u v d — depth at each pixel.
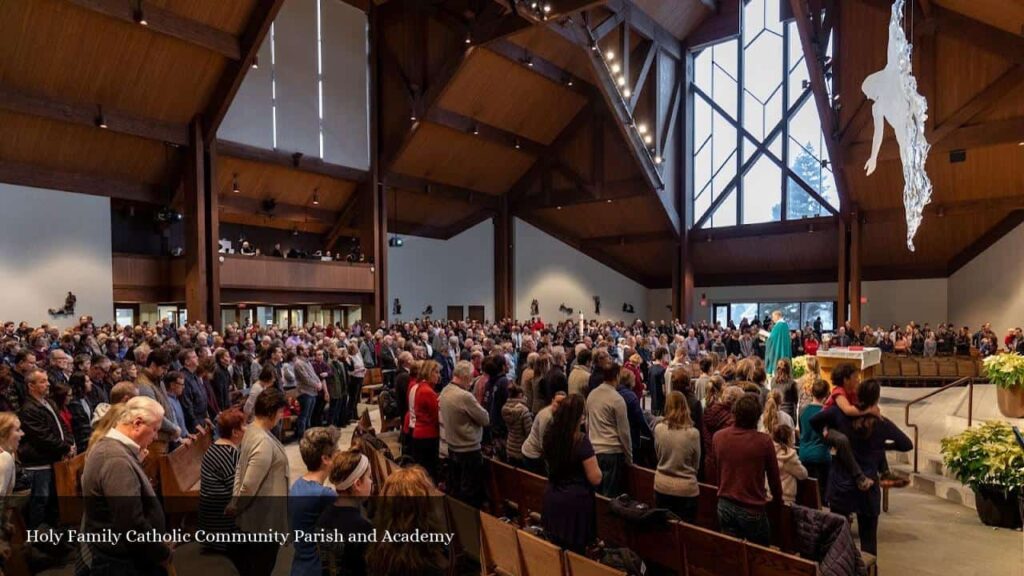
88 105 11.67
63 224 12.34
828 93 14.11
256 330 11.84
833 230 17.88
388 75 17.06
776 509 3.40
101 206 13.00
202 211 13.37
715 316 21.81
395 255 19.88
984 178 14.39
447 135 17.55
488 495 4.57
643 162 17.62
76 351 8.00
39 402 4.14
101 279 12.91
